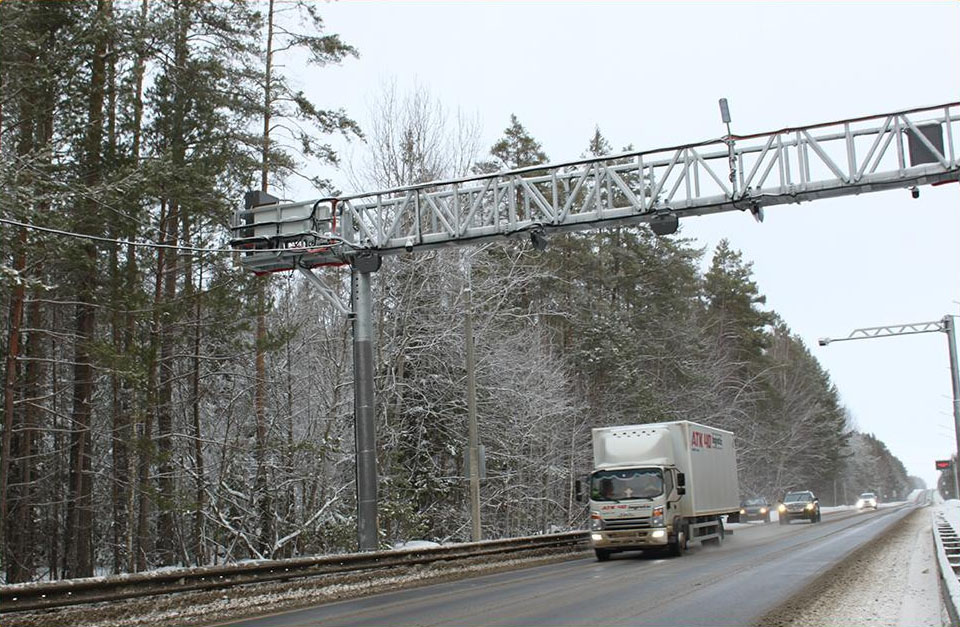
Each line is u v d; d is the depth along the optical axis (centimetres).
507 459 3525
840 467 11594
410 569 2041
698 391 5428
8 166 1808
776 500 7806
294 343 3173
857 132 1969
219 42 2673
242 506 2658
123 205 2203
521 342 3747
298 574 1684
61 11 2197
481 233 2181
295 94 2883
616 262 5259
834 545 2730
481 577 2088
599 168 2128
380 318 3058
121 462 2784
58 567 3281
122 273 2217
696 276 6662
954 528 2666
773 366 6919
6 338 2511
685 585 1636
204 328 2630
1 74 2041
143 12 2497
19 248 1925
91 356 2228
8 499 2512
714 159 2080
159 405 2344
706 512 2908
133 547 2420
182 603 1431
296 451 2705
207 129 2519
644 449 2661
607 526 2562
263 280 2600
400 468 2972
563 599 1483
